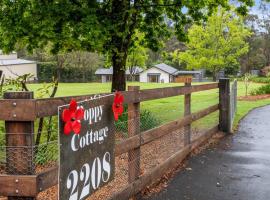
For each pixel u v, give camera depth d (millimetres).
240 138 10281
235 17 52031
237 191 5758
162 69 78188
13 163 3037
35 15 9812
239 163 7480
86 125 3561
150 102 19438
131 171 5230
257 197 5508
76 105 3217
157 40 13602
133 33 12297
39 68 61625
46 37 10250
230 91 11227
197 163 7391
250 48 81062
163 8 12664
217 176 6535
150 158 7008
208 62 52969
